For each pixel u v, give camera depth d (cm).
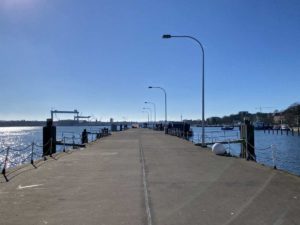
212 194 1219
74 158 2523
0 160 4419
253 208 1015
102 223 891
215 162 2219
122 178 1597
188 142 4375
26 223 898
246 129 3111
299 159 4353
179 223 878
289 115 17388
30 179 1587
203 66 3794
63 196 1217
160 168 1931
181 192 1262
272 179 1524
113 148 3456
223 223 874
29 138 11925
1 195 1238
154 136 6300
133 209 1027
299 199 1123
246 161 2275
